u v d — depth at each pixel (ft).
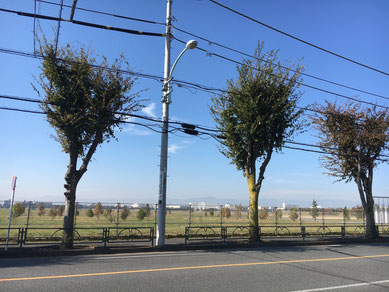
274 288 20.93
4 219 90.94
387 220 98.37
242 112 52.08
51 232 61.67
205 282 22.38
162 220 43.45
